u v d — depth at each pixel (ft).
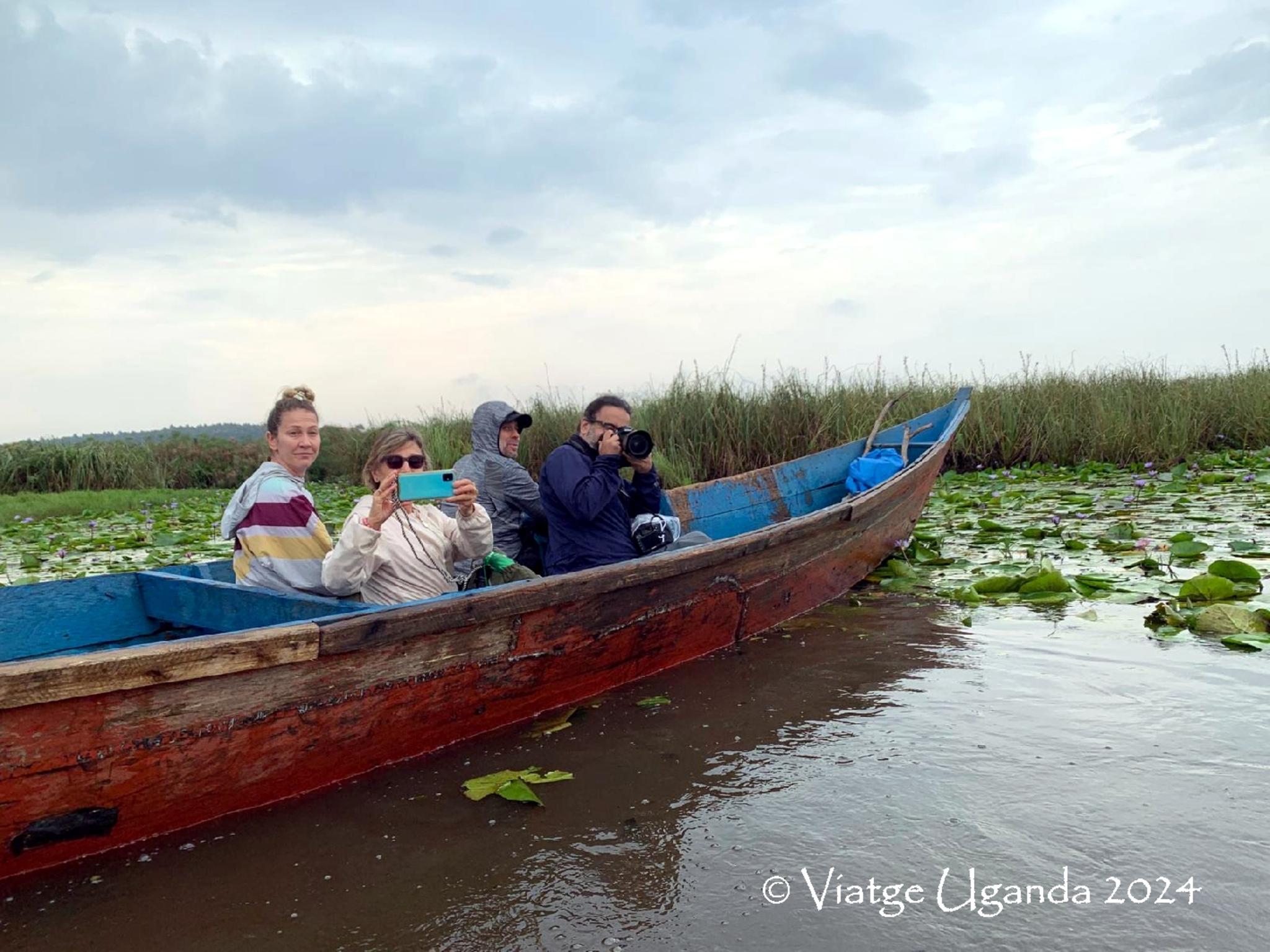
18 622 12.93
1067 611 15.49
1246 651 12.78
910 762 9.78
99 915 7.53
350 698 9.61
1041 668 12.55
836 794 9.16
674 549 15.20
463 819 9.01
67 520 43.19
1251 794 8.64
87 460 61.41
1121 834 8.08
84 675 7.71
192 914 7.53
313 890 7.83
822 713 11.41
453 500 12.49
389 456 12.81
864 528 18.65
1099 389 44.06
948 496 30.94
